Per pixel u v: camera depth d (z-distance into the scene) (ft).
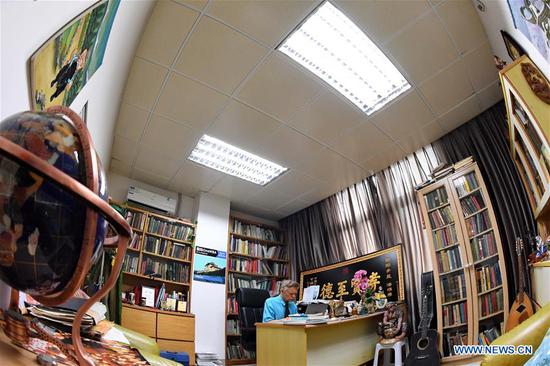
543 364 3.06
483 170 11.36
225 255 16.66
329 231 17.16
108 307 8.73
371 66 9.99
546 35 5.40
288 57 9.28
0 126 1.72
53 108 2.06
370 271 14.03
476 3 7.78
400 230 13.80
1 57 2.19
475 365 8.75
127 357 2.88
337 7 7.97
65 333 2.73
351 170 15.29
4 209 1.53
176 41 8.64
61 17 3.15
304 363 7.46
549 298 7.39
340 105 11.22
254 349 12.34
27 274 1.62
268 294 14.28
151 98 10.62
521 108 7.11
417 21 8.38
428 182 12.16
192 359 12.45
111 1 4.69
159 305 13.37
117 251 1.63
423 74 10.04
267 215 20.18
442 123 12.26
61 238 1.57
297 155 14.10
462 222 10.80
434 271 11.18
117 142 13.05
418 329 11.05
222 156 14.37
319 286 15.24
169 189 16.87
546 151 6.70
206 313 14.89
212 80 9.97
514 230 9.96
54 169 1.38
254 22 8.23
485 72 10.02
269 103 11.02
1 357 1.39
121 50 7.43
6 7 2.11
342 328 9.66
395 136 12.91
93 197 1.48
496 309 9.47
